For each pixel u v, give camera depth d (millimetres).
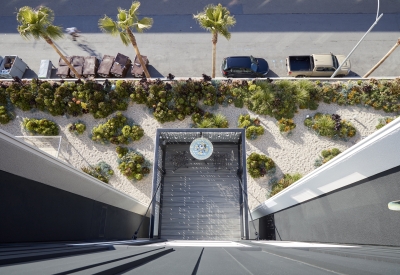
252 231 15234
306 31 22422
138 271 2066
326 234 6797
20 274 1665
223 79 19016
